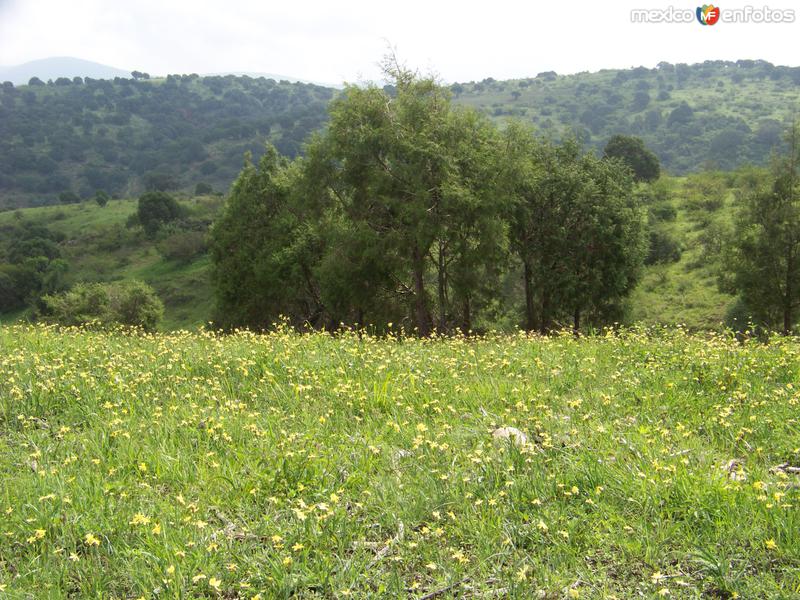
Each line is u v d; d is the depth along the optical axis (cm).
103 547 488
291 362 988
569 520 523
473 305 3556
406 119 2945
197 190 17438
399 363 1013
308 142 3222
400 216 2895
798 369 945
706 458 634
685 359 1016
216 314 4447
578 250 3497
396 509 545
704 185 8050
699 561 464
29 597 425
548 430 710
